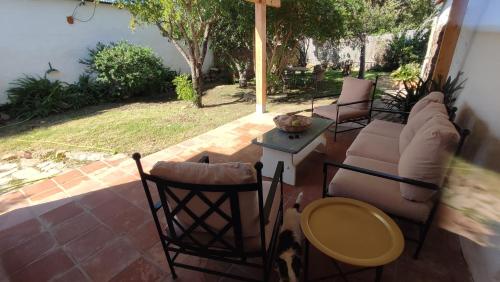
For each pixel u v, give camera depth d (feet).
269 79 21.94
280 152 8.21
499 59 5.47
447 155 4.61
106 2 20.30
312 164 9.75
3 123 16.02
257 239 4.44
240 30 20.59
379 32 33.47
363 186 5.67
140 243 6.25
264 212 4.35
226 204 4.04
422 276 5.12
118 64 20.08
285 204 7.50
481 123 5.90
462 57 9.02
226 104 20.26
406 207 5.15
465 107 7.53
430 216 4.99
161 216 7.13
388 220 4.60
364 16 27.55
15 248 6.21
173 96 23.20
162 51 25.88
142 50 21.53
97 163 10.45
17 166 10.77
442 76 11.60
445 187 4.58
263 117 15.75
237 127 13.94
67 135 13.94
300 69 25.96
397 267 5.33
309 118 9.52
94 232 6.64
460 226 4.34
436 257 5.51
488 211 3.87
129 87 21.02
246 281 4.95
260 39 14.89
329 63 37.22
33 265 5.74
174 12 15.71
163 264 5.67
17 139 13.52
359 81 12.32
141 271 5.50
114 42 21.98
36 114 16.98
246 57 25.46
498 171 3.91
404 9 35.91
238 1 17.54
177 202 4.19
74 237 6.50
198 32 17.67
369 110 11.96
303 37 22.72
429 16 32.91
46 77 18.67
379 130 9.00
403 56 32.30
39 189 8.59
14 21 16.70
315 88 24.62
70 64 19.75
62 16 18.74
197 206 4.20
